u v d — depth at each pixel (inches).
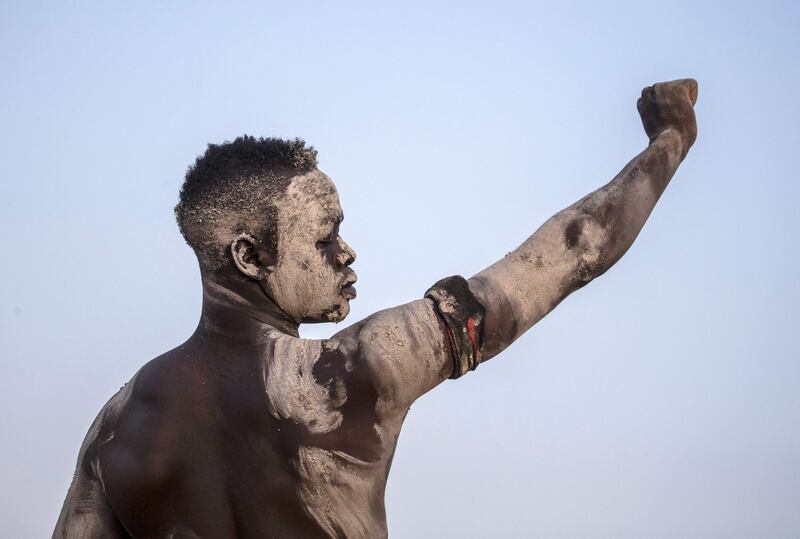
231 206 286.0
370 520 271.1
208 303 290.8
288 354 277.7
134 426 282.5
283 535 270.1
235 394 277.0
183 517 276.4
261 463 272.1
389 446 273.7
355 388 269.1
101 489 289.1
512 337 276.8
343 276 293.1
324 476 268.5
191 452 276.2
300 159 292.8
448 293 272.4
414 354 267.6
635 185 298.5
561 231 286.5
